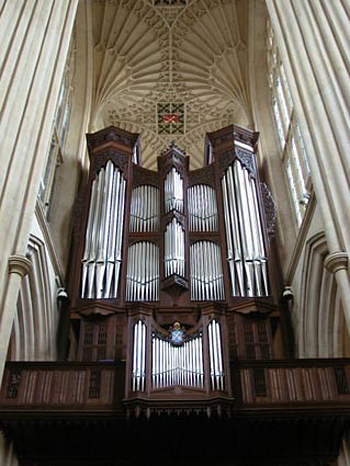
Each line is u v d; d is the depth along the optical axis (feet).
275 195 57.88
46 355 45.21
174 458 36.45
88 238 48.62
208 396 33.37
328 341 44.55
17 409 34.47
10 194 32.96
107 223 49.24
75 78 68.69
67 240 54.49
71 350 49.39
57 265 49.37
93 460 36.17
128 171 54.54
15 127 35.37
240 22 71.77
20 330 43.91
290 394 35.40
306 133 37.17
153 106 78.43
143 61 74.28
